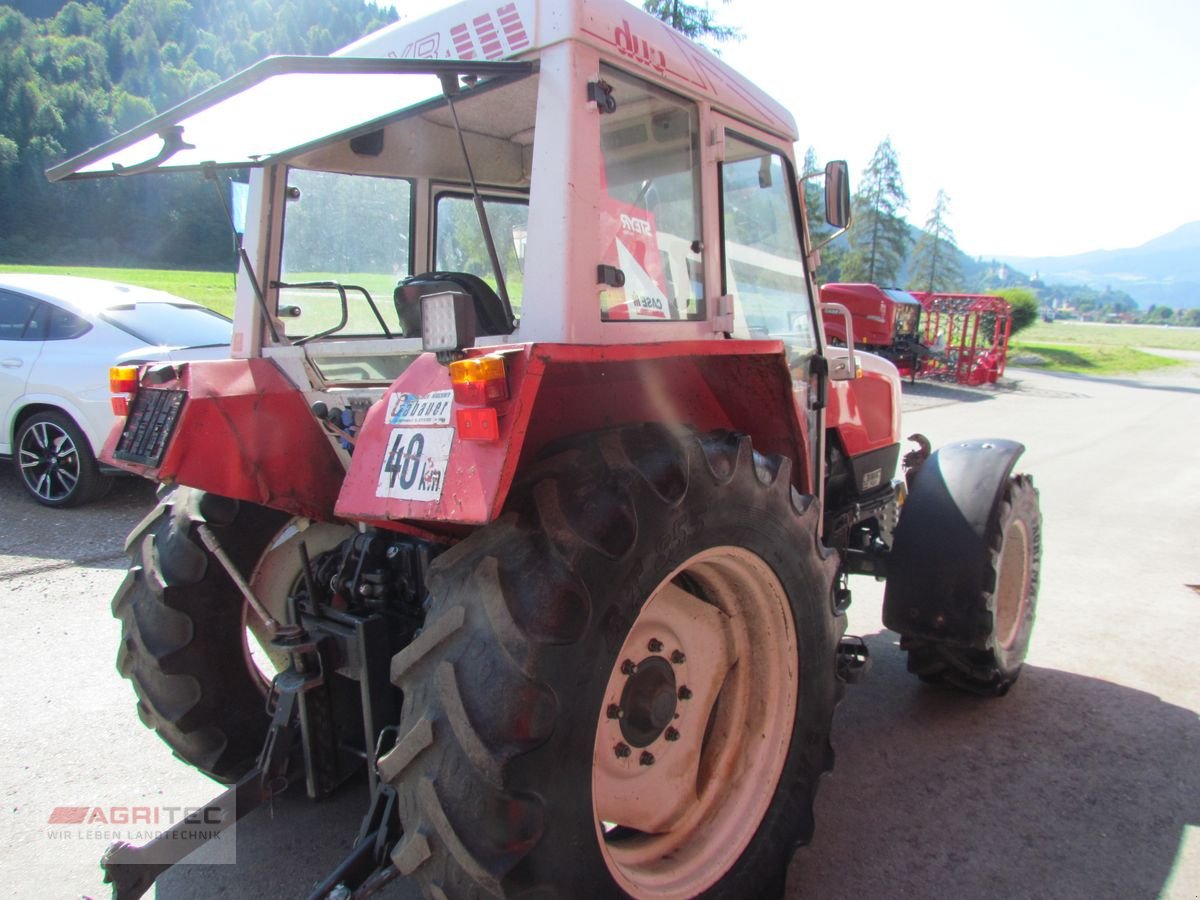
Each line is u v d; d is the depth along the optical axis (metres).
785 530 2.37
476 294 2.80
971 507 3.37
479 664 1.70
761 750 2.43
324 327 3.14
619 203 2.29
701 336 2.60
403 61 1.91
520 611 1.72
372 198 3.21
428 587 1.91
